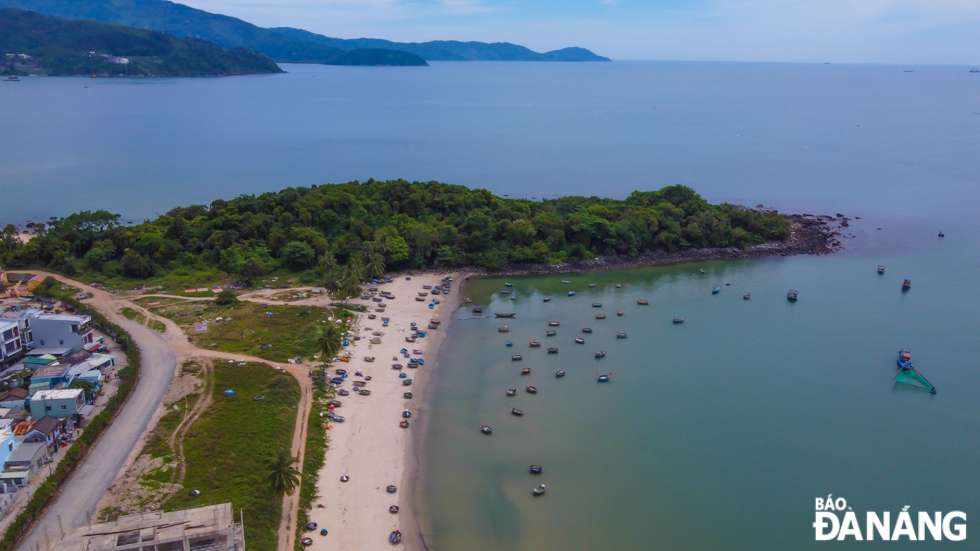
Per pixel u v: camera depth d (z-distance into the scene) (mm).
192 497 86188
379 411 115625
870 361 139625
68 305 153375
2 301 155125
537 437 110250
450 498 94062
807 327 158125
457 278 191250
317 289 172625
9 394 106062
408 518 89312
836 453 106938
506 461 103375
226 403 110312
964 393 125875
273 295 167375
